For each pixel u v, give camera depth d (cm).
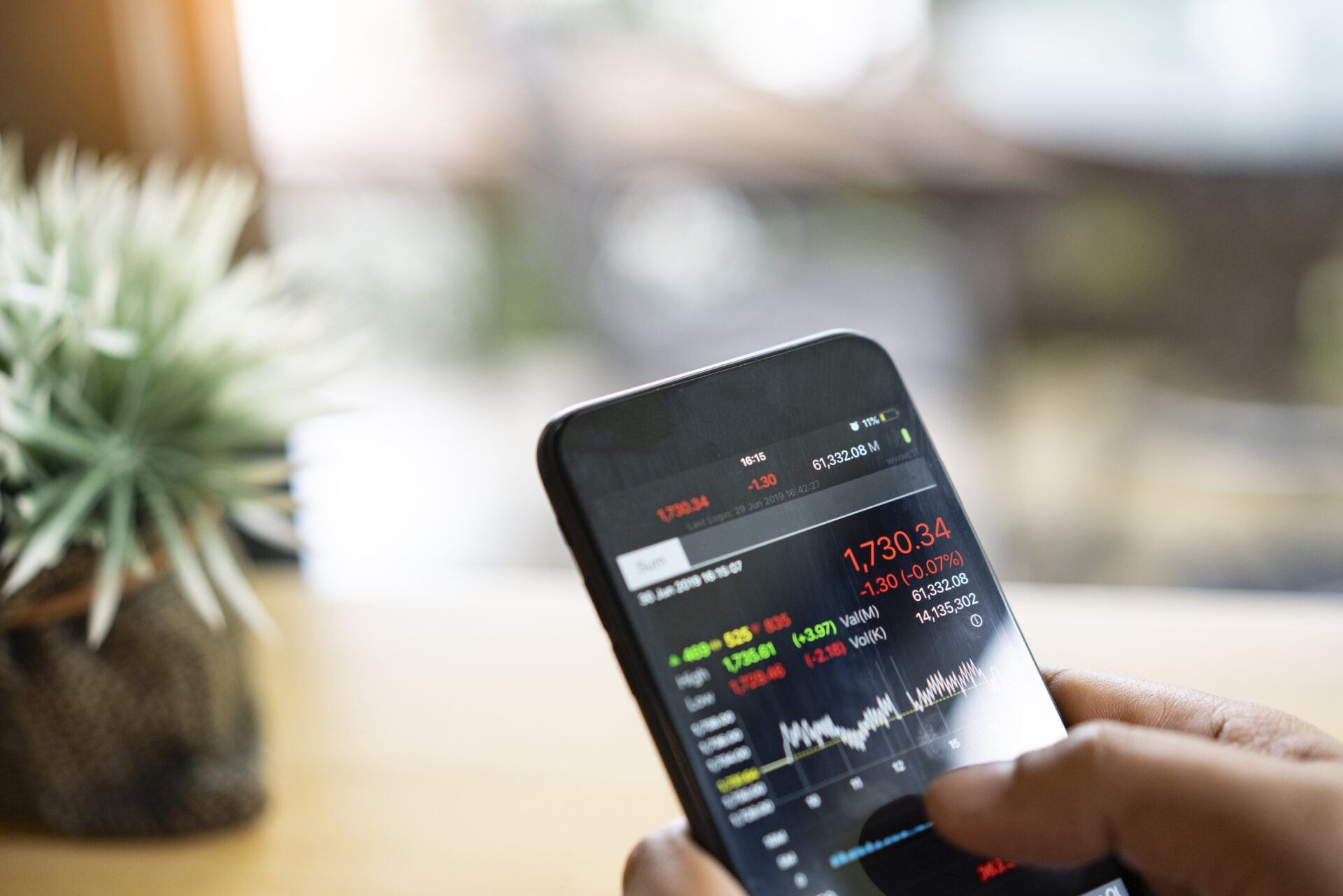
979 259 235
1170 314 196
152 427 49
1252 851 31
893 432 41
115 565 44
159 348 49
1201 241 186
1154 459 151
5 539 45
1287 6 171
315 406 51
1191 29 177
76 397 47
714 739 35
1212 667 59
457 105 202
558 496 37
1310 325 174
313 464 52
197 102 71
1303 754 34
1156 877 35
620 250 224
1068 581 165
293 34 93
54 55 68
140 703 49
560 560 165
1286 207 178
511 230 222
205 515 49
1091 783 33
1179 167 176
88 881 48
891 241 244
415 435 200
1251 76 172
